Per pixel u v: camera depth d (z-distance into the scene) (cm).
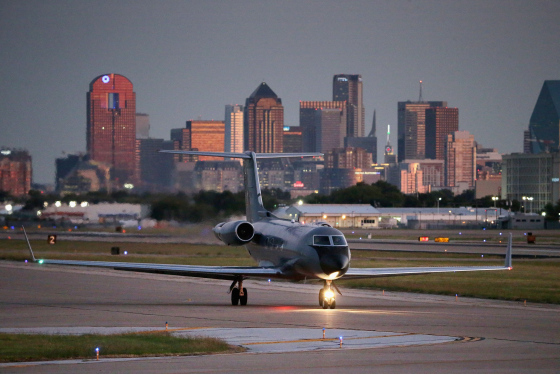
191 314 12275
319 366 7312
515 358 7819
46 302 14638
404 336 9456
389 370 7112
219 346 8444
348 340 9106
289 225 14188
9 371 7088
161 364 7450
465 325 10688
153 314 12300
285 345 8694
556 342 9044
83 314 12381
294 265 13138
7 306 13800
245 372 7019
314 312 12569
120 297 15775
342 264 12538
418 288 17212
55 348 8250
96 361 7638
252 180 16462
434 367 7269
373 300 15162
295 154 16438
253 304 14275
